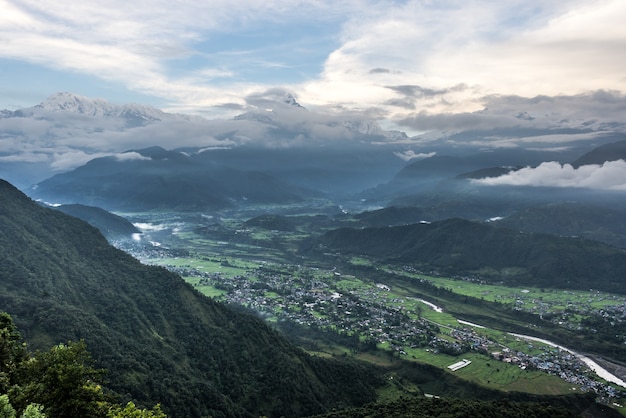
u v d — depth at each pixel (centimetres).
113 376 17712
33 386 9000
